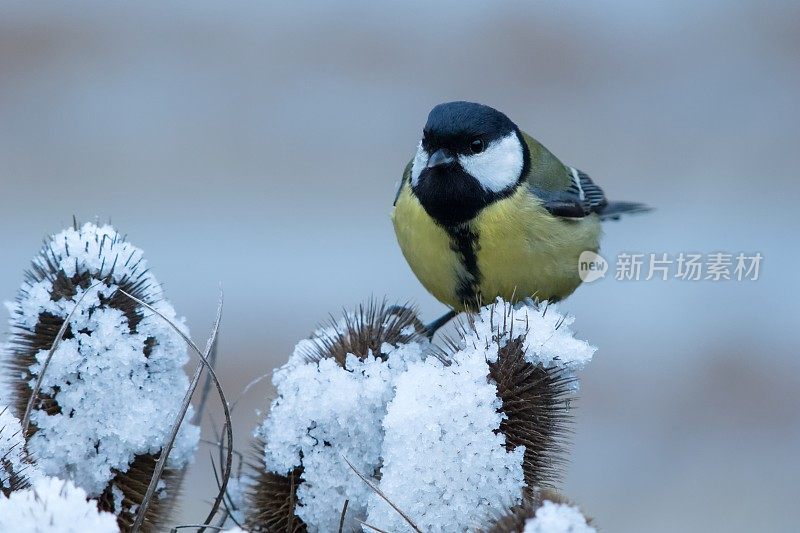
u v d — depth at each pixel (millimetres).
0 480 4227
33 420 4848
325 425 5039
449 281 7984
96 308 4957
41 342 4965
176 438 5145
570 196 8062
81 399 4887
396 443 4617
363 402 5039
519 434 4816
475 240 7684
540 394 5043
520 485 4633
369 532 4637
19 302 5129
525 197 7754
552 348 5043
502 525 4059
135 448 4969
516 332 5070
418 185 7773
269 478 5312
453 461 4578
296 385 5129
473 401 4656
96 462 4922
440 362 4969
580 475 11625
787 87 19953
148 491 4418
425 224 7777
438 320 8359
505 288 7926
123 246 5129
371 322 5367
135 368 4988
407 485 4562
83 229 5145
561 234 7887
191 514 9023
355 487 5023
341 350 5230
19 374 5062
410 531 4551
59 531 3412
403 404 4641
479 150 7602
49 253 5125
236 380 12133
